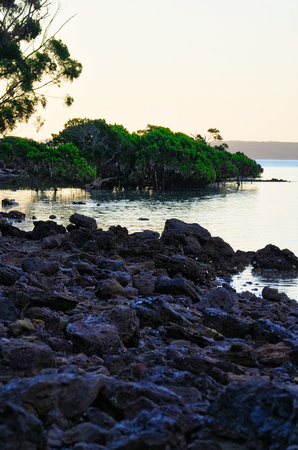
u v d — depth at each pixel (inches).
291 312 544.1
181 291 540.4
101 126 5108.3
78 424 189.5
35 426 161.0
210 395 228.4
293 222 2018.9
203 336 371.6
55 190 4003.4
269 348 351.6
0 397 187.6
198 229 1061.8
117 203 3149.6
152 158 4972.9
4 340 274.8
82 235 943.7
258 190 5300.2
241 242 1423.5
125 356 273.1
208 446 166.7
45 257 763.4
